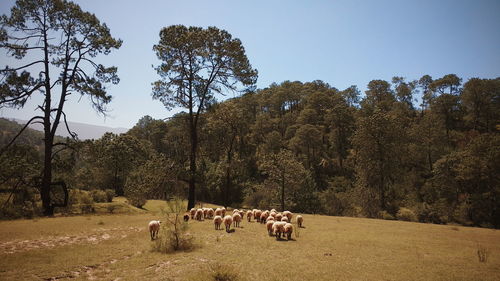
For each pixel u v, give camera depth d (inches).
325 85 5610.2
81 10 1076.5
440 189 2102.6
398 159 1908.2
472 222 1713.8
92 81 1113.4
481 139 1914.4
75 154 1178.0
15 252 427.2
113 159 2534.5
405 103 4205.2
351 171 3065.9
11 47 995.9
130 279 314.3
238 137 2459.4
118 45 1152.8
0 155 1007.0
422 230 764.6
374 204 1649.9
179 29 1176.2
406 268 365.7
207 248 450.9
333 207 1855.3
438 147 2741.1
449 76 3651.6
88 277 325.4
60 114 1090.1
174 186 1231.5
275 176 1796.3
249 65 1248.2
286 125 4325.8
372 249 476.4
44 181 1043.3
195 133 1256.2
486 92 3174.2
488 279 327.6
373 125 1854.1
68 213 1080.2
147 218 880.9
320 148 3607.3
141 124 4970.5
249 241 508.4
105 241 507.2
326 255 423.2
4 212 915.4
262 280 304.8
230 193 2321.6
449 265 385.7
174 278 312.0
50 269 350.6
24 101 1005.8
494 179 1801.2
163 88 1216.8
